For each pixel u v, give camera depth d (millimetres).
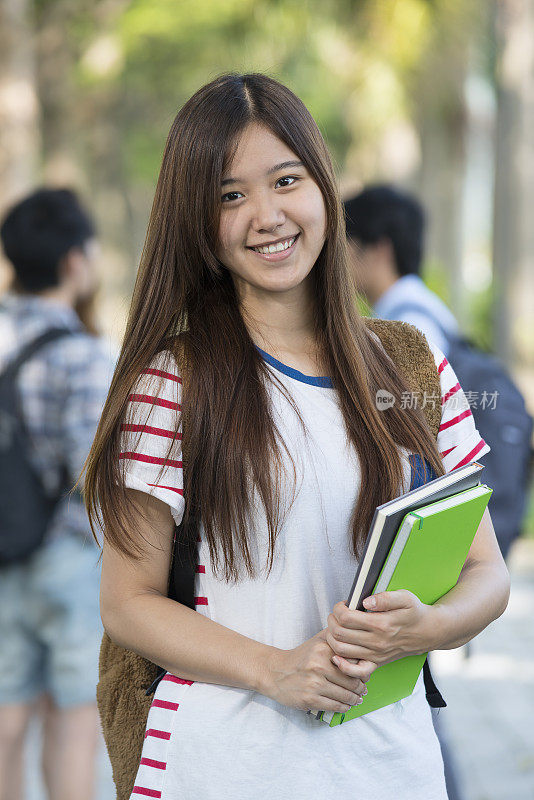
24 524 8883
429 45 31109
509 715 14000
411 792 5344
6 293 9617
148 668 5500
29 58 22484
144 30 35438
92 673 9227
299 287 5535
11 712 9305
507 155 31359
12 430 8852
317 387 5406
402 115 37062
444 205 46875
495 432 8188
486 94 45688
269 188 5230
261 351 5414
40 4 35750
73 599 9070
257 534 5152
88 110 39406
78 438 8875
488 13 30391
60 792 9328
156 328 5324
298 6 31766
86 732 9328
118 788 5605
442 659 16547
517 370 31234
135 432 5188
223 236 5273
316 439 5270
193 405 5176
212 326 5355
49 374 8938
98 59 36406
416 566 4918
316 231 5332
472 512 5074
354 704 4961
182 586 5348
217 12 33469
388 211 9594
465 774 12031
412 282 9453
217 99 5230
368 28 30906
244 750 5070
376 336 5758
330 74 34438
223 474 5102
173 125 5340
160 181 5363
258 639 5215
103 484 5180
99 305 10461
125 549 5160
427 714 5562
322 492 5195
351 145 42844
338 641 4836
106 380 9031
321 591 5234
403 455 5422
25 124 22203
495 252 31906
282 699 4945
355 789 5188
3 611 9133
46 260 9414
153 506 5195
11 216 9531
